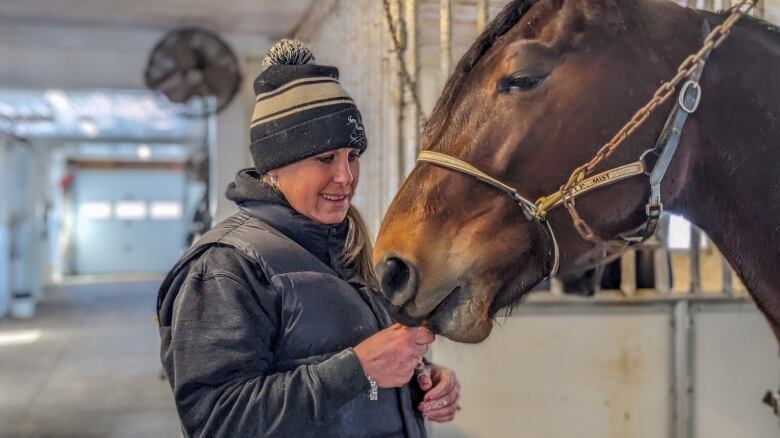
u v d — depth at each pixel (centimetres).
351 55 243
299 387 83
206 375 84
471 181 79
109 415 344
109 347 538
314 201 97
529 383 214
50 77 438
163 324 95
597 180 78
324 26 304
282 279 90
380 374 84
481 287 78
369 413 93
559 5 81
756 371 223
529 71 77
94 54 440
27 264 823
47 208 1048
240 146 417
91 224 1363
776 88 84
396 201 84
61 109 695
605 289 218
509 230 79
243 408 83
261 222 97
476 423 212
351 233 102
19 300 724
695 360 220
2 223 715
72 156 1310
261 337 88
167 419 336
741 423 223
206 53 403
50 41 429
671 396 221
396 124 187
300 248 95
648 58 79
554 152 78
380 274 80
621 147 78
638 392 219
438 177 81
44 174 1026
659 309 219
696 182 87
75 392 391
